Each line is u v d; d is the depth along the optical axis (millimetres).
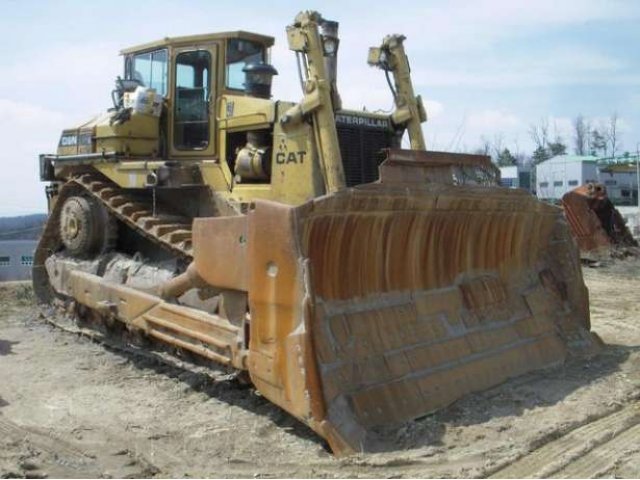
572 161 45594
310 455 5102
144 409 6289
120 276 8391
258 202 5523
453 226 6660
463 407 5840
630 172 44594
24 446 5383
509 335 6953
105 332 8703
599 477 4621
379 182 5832
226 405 6328
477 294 6910
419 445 5109
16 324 10016
